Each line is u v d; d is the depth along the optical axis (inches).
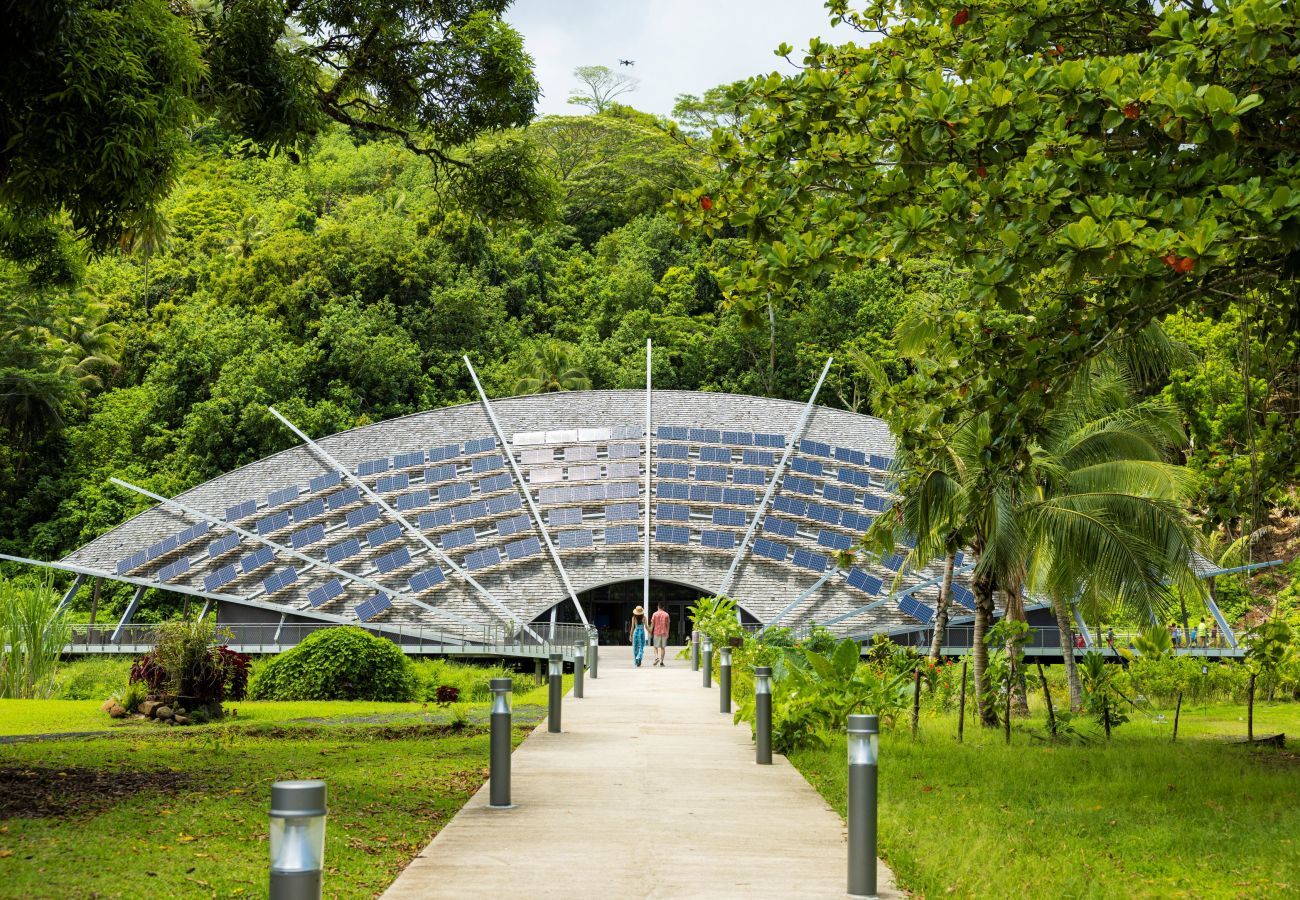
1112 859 357.1
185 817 356.2
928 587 1628.9
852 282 3097.9
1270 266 443.8
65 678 1320.1
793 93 469.7
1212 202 352.8
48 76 375.6
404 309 3088.1
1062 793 496.7
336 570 1628.9
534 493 1798.7
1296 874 336.5
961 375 511.8
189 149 426.9
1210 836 394.6
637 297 3351.4
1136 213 356.2
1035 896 300.5
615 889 281.6
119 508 2623.0
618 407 1994.3
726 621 1321.4
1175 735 751.7
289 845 182.5
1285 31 366.3
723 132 491.2
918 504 815.7
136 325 3230.8
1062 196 377.1
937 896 293.6
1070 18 468.4
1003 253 399.2
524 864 308.5
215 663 831.7
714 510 1761.8
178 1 527.5
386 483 1807.3
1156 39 451.2
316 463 1897.1
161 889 267.3
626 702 861.2
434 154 666.8
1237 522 1924.2
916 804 457.1
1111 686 768.9
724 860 315.6
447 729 722.2
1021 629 737.6
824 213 450.6
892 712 735.7
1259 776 546.9
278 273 3093.0
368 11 588.1
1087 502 857.5
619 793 430.6
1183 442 957.8
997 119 402.0
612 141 3946.9
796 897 276.4
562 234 3747.5
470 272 3280.0
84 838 315.9
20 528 2696.9
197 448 2736.2
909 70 458.9
